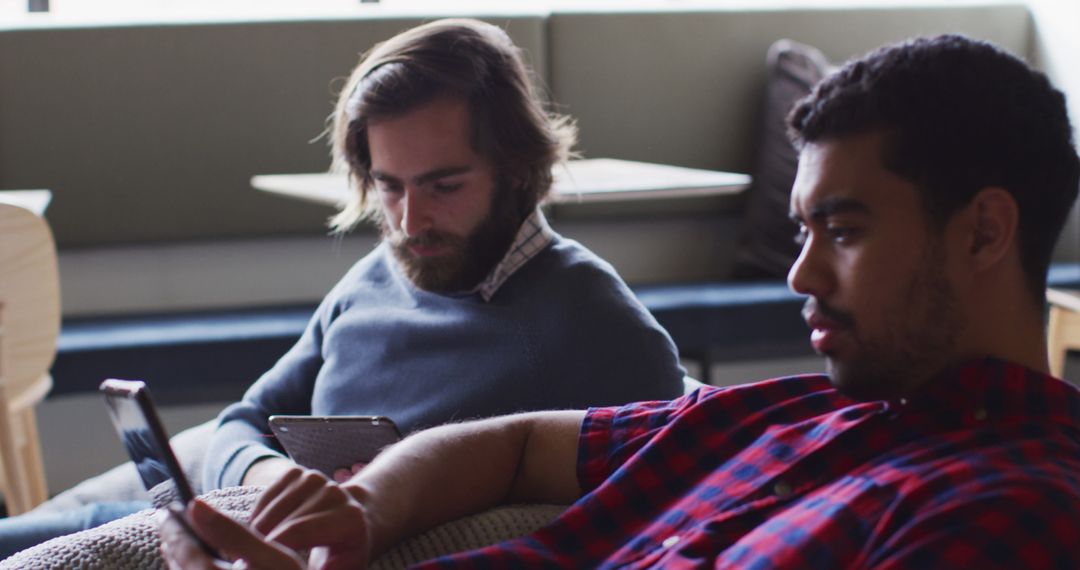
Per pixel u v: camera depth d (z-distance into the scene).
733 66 3.60
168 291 3.41
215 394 3.33
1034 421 0.89
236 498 1.17
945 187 0.85
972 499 0.80
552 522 1.06
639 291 3.39
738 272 3.62
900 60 0.88
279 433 1.39
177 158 3.31
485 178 1.50
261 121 3.34
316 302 3.43
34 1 3.54
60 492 3.30
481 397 1.47
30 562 1.04
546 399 1.45
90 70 3.24
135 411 0.92
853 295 0.88
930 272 0.87
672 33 3.55
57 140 3.24
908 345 0.88
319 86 3.36
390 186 1.51
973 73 0.87
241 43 3.31
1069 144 0.89
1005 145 0.86
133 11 3.59
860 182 0.87
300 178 2.80
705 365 3.37
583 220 3.59
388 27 3.38
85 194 3.27
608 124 3.53
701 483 1.04
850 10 3.67
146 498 1.78
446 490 1.14
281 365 1.75
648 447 1.08
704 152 3.60
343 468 1.39
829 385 1.07
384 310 1.60
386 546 1.07
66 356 2.91
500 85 1.50
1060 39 3.68
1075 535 0.79
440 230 1.50
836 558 0.86
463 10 3.56
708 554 0.94
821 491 0.93
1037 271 0.90
